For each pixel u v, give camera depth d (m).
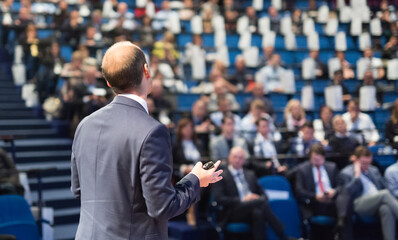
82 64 7.28
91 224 1.59
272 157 5.60
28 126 6.98
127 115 1.62
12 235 3.43
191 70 8.58
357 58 9.90
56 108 7.14
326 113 6.55
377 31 11.16
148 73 1.73
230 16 10.87
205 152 5.84
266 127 5.91
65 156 6.46
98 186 1.60
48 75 7.47
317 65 8.92
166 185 1.52
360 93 7.44
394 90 7.64
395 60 8.67
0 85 8.15
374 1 13.05
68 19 9.09
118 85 1.68
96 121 1.66
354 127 6.67
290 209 5.27
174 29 10.26
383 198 5.10
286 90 7.88
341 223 5.11
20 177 4.86
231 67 8.85
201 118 6.55
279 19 11.55
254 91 7.08
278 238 5.12
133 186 1.56
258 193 5.21
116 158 1.57
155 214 1.51
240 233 5.07
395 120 5.99
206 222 5.46
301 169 5.46
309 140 6.00
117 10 10.72
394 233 5.07
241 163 5.20
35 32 8.26
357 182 5.27
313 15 11.96
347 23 11.25
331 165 5.49
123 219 1.56
